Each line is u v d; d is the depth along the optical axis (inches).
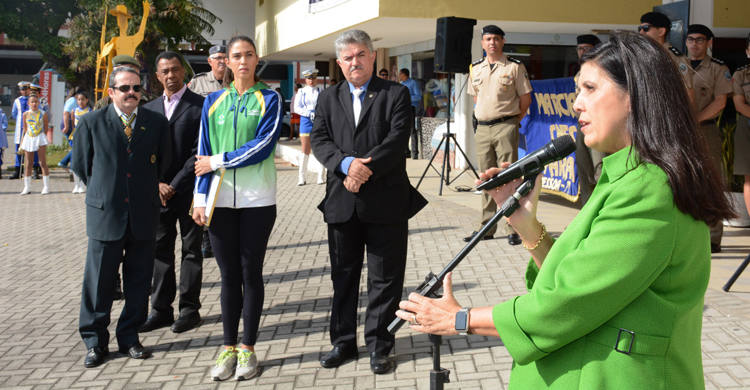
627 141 59.4
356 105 147.9
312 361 159.3
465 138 520.1
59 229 346.6
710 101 231.0
